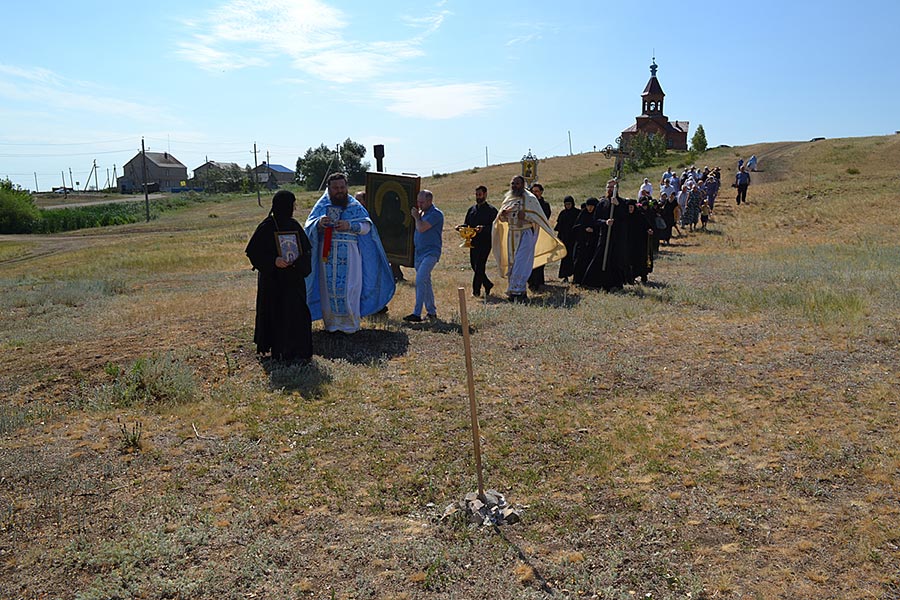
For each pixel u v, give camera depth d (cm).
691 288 1350
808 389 720
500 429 632
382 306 1008
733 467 550
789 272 1523
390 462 569
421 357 864
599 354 856
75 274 2025
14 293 1486
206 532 460
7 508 492
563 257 1375
